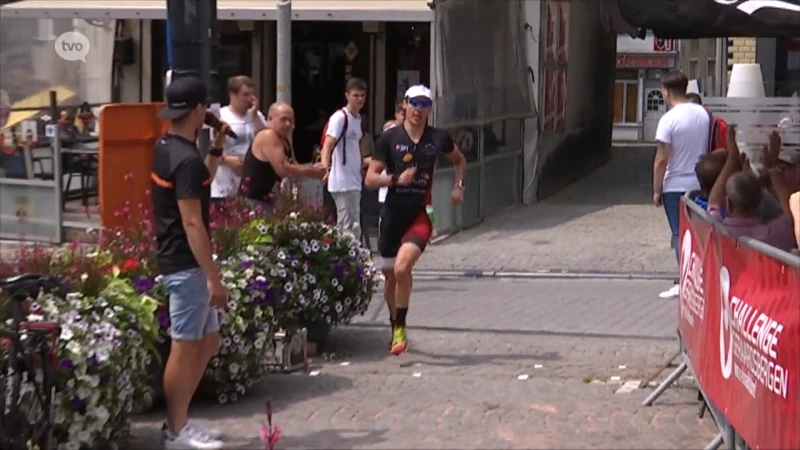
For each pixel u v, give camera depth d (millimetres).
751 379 13266
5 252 22484
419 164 22125
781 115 29469
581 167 59969
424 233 22281
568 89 55312
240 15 36281
